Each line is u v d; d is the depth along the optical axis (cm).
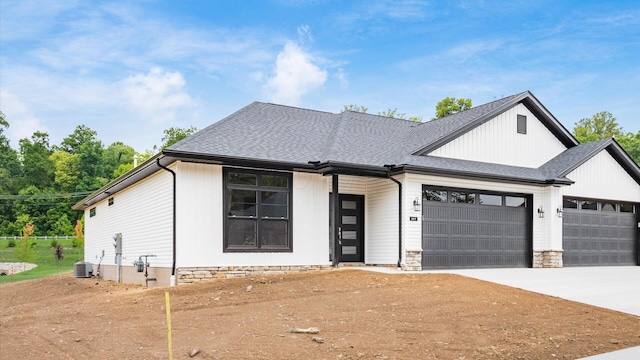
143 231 1631
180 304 1062
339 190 1645
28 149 8181
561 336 797
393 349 694
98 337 829
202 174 1364
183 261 1317
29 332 936
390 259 1571
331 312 923
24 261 3862
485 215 1719
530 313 954
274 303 1020
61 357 721
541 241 1823
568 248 1909
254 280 1245
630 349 725
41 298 1652
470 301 1023
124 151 8369
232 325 846
